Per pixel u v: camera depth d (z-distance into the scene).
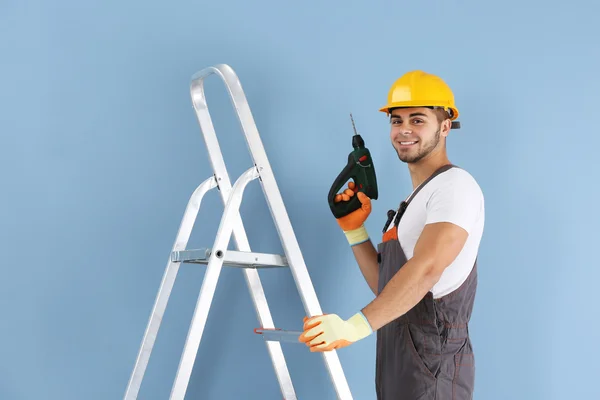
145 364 1.76
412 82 1.82
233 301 2.10
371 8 2.35
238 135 2.13
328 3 2.29
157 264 2.02
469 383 1.72
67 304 1.92
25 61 1.93
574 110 2.55
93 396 1.93
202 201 2.08
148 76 2.04
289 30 2.22
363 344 2.25
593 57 2.59
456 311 1.71
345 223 2.03
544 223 2.47
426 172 1.84
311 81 2.24
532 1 2.54
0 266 1.87
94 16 2.00
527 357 2.40
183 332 2.03
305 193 2.21
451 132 2.38
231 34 2.14
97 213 1.97
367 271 2.03
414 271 1.56
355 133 2.17
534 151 2.48
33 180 1.91
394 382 1.71
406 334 1.69
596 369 2.49
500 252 2.40
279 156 2.17
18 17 1.93
